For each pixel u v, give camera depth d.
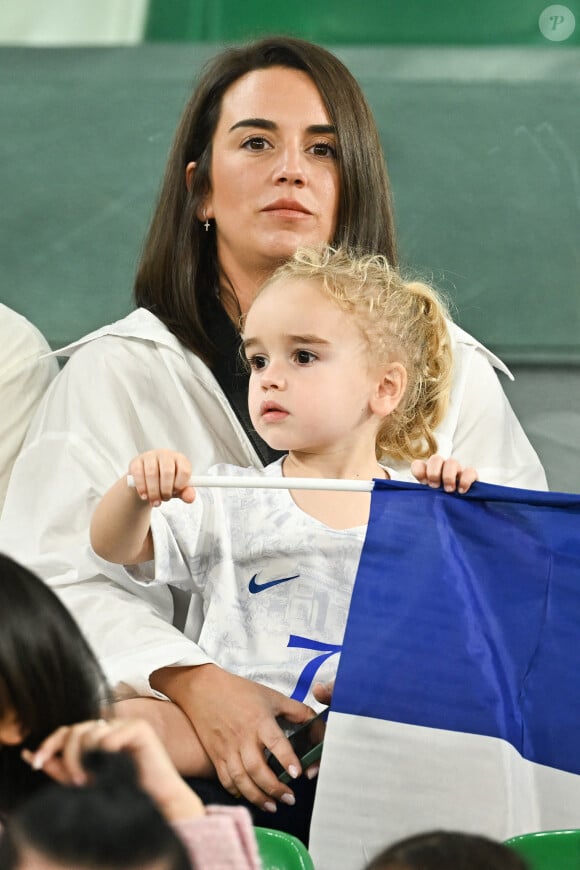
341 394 5.27
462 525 4.60
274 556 5.17
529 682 4.41
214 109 6.54
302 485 4.65
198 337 6.29
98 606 5.30
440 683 4.38
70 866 2.11
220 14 9.29
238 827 2.72
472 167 8.97
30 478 5.95
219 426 6.16
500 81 9.09
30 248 8.85
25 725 2.86
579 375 8.68
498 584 4.52
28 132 9.02
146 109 9.07
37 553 5.66
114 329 6.30
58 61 9.16
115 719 3.07
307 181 6.37
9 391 6.74
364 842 4.21
